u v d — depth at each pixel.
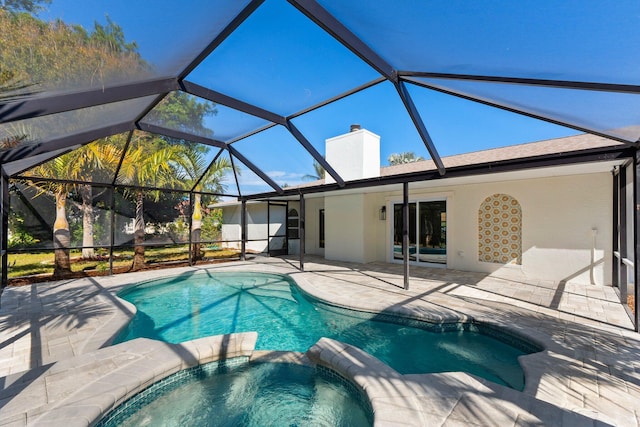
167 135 8.88
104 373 4.12
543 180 9.72
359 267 12.84
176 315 8.00
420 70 5.12
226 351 5.09
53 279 10.64
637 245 5.39
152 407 4.19
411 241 13.34
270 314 8.04
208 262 14.81
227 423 3.95
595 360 4.36
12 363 4.50
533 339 5.18
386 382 3.86
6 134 5.75
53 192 10.97
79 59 3.65
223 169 14.67
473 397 3.49
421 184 11.05
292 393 4.55
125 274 11.40
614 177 8.51
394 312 6.90
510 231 10.63
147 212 13.68
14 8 2.67
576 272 9.20
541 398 3.49
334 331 6.86
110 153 10.38
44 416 3.19
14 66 3.38
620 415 3.16
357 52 4.68
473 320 6.29
